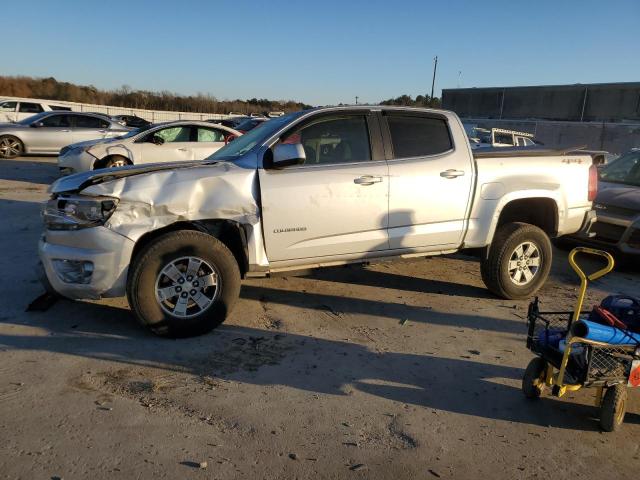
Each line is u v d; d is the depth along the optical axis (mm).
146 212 4406
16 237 7691
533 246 5770
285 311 5297
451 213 5395
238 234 4816
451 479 2939
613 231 7406
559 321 4340
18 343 4332
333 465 3004
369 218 5074
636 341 3420
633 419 3656
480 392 3898
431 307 5566
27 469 2840
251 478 2865
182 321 4488
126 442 3109
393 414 3555
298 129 4977
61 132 17344
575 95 38031
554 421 3574
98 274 4332
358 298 5762
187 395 3662
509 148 6555
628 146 29797
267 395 3713
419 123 5410
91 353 4211
